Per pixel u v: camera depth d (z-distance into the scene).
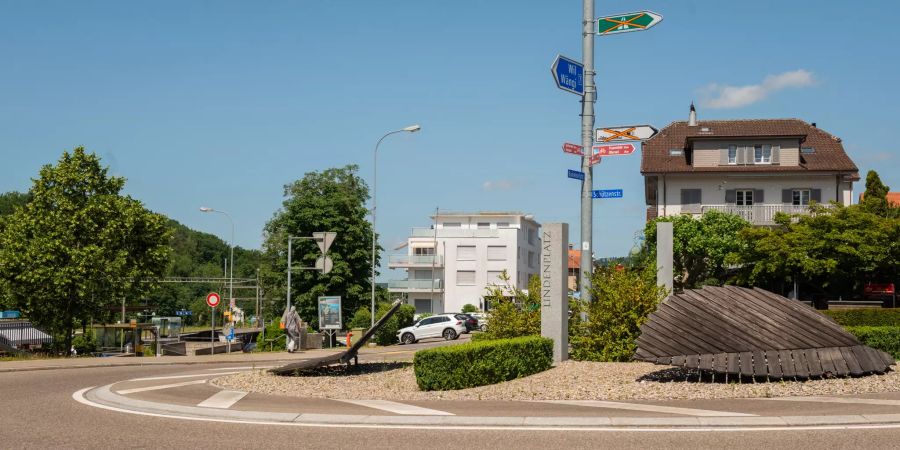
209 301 35.78
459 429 9.61
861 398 11.61
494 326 19.34
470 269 88.00
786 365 13.12
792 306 13.81
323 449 8.41
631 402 11.66
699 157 51.31
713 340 13.30
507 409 11.06
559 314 16.69
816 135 53.56
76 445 8.71
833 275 37.28
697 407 10.98
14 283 33.47
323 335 40.03
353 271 57.94
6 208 103.75
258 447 8.54
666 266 18.70
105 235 33.62
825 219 37.69
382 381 14.64
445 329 47.91
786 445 8.35
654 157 53.12
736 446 8.34
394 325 46.38
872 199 42.72
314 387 14.02
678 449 8.22
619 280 17.39
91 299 34.56
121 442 8.88
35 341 38.41
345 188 66.25
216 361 25.39
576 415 10.36
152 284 36.59
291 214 57.97
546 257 16.89
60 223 33.31
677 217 43.72
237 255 145.75
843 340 13.55
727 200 50.84
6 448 8.54
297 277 56.78
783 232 40.06
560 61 16.89
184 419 10.58
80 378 17.66
